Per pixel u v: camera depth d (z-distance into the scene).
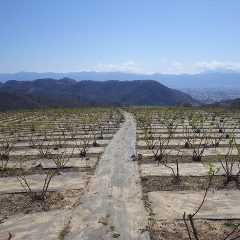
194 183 13.27
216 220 9.92
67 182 13.82
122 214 10.45
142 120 33.78
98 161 17.17
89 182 13.72
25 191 12.77
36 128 30.59
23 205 11.42
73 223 9.91
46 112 49.19
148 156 17.97
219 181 13.43
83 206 11.15
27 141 24.42
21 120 40.09
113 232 9.30
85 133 27.14
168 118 34.69
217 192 12.20
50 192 12.65
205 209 10.69
